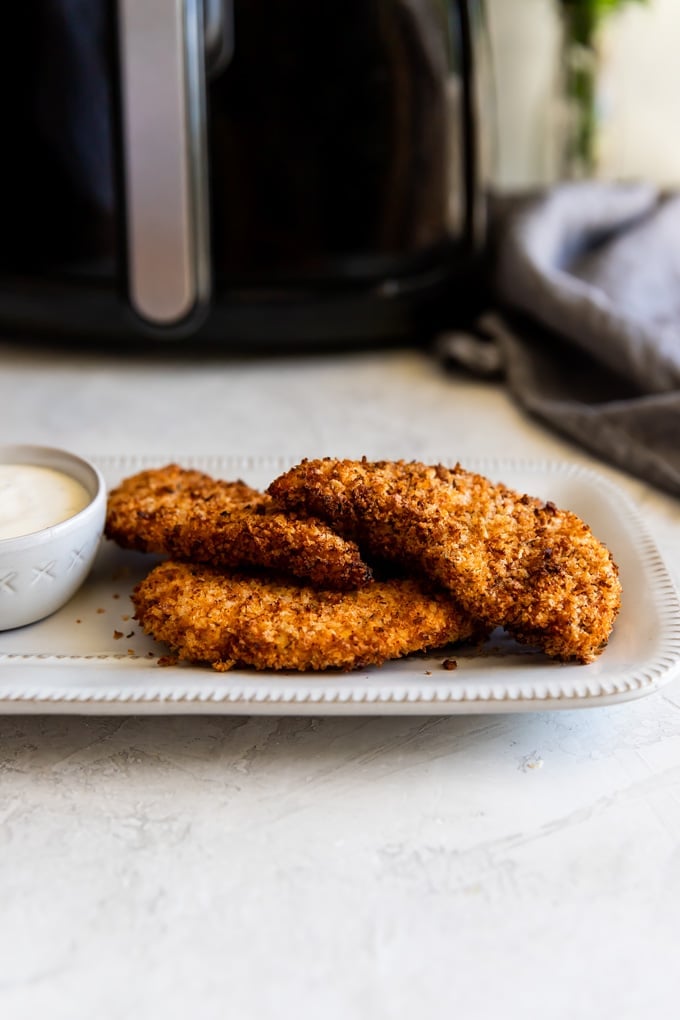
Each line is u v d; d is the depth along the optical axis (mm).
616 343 736
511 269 787
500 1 969
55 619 541
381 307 780
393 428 734
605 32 948
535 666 504
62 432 723
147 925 442
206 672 500
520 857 462
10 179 729
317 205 741
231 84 709
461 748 500
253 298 758
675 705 521
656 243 820
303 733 506
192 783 486
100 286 754
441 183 775
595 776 490
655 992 426
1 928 441
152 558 579
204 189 724
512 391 764
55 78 704
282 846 465
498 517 534
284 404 762
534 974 431
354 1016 420
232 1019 420
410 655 513
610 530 571
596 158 984
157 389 778
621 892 452
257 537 514
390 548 524
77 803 478
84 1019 419
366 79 721
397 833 469
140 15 674
